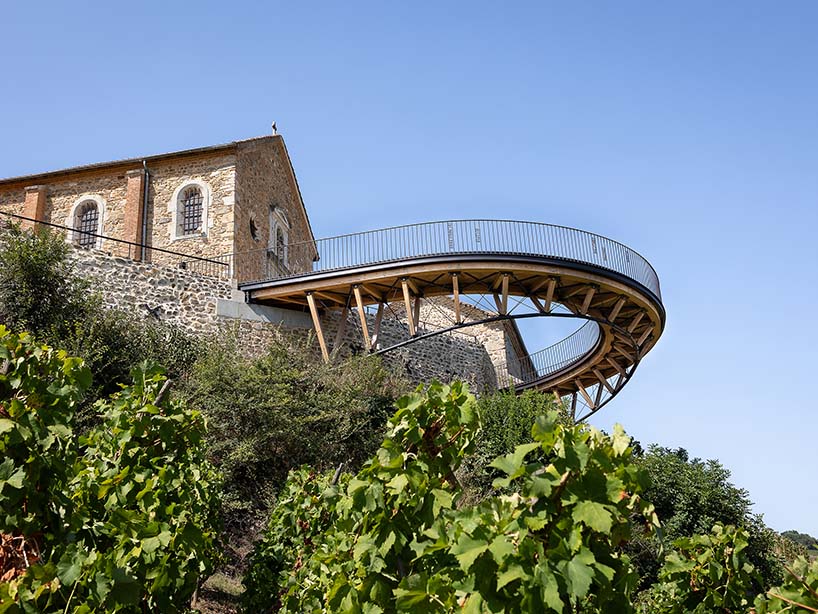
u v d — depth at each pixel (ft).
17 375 14.33
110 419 20.88
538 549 9.74
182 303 56.44
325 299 61.67
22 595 12.15
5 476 12.95
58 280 45.60
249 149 71.46
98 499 18.92
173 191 69.21
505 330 91.86
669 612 17.06
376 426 49.65
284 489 28.55
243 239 69.00
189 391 45.16
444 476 14.12
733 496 50.60
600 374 73.31
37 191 70.69
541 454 30.14
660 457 53.67
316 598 20.51
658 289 66.03
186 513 20.62
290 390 47.62
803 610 13.83
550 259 57.93
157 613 17.80
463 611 10.06
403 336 71.10
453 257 57.11
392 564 13.60
